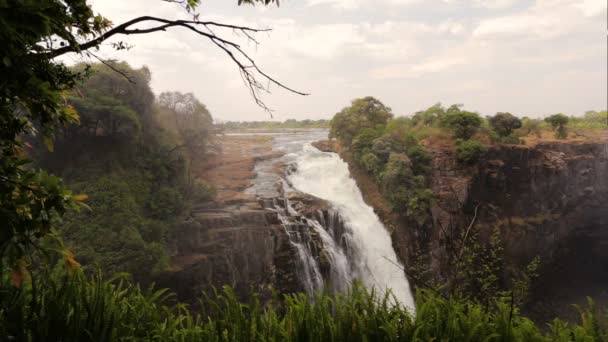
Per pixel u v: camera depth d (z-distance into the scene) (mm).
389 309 4371
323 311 4180
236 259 29156
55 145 27781
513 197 44531
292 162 50688
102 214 25875
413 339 3691
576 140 50719
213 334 3992
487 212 41969
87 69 3789
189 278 26750
